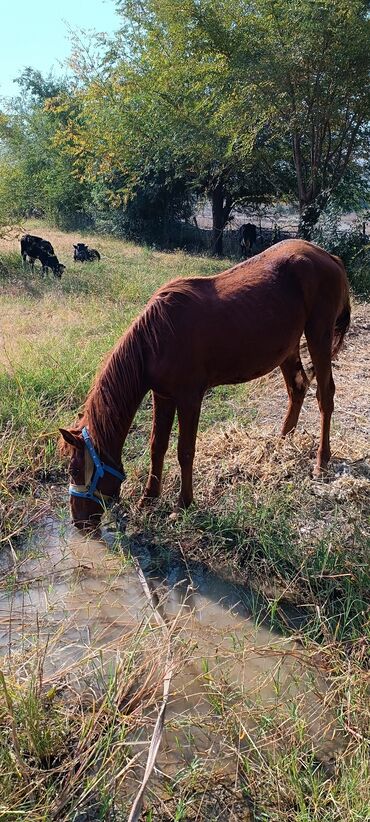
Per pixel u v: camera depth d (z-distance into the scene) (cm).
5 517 425
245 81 1287
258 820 230
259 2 1258
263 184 1966
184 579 375
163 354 373
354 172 1639
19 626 329
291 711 262
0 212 1350
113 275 1210
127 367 374
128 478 464
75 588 366
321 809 226
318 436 512
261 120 1391
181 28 1366
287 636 326
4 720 253
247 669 305
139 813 207
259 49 1270
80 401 580
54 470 494
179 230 2419
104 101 1695
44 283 1145
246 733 249
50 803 225
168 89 1538
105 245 2014
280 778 240
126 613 344
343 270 465
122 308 896
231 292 398
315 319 439
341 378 666
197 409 396
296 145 1437
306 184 1638
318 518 407
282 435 500
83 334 755
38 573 380
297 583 364
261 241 2089
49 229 2591
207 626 335
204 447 498
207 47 1348
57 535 422
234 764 252
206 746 262
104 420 374
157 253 1894
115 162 1783
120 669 281
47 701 268
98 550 404
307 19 1216
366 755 246
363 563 354
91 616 341
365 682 278
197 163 1694
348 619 328
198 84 1433
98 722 259
